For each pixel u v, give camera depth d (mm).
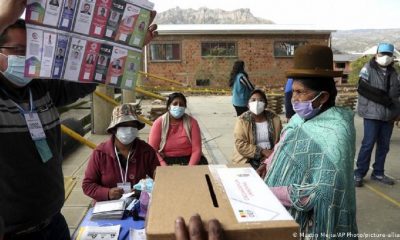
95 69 1523
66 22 1438
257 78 23250
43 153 1959
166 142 4000
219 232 937
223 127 9391
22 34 1758
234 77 7398
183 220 971
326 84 1844
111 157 2951
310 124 1825
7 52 1757
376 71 4598
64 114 9906
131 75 1583
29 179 1914
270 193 1212
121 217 2508
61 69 1460
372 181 4934
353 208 1732
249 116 4004
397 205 4164
